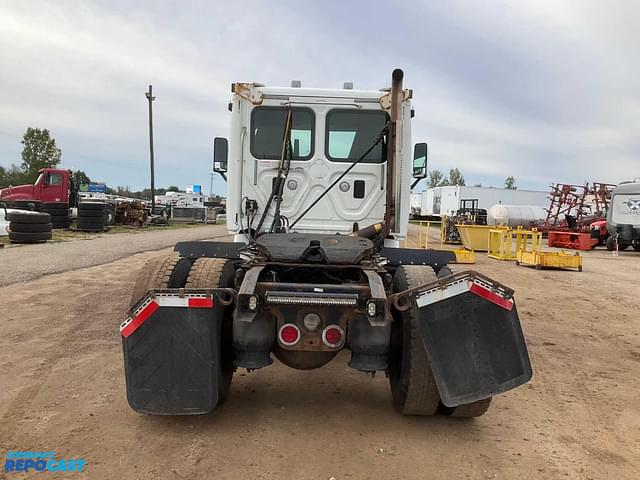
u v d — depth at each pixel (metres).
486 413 4.39
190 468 3.28
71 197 30.52
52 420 3.93
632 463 3.55
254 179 5.95
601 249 27.81
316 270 4.30
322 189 5.93
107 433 3.74
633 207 24.30
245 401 4.46
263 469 3.29
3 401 4.28
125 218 34.31
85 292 9.20
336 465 3.38
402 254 5.02
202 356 3.47
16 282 9.95
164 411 3.47
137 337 3.46
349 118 5.91
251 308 3.52
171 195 59.84
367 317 3.61
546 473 3.37
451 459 3.52
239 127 5.89
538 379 5.41
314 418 4.14
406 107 5.83
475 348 3.45
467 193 51.06
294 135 5.92
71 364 5.27
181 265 4.21
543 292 11.36
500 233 19.19
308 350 3.66
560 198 33.28
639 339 7.26
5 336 6.26
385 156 5.89
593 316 8.84
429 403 3.87
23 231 17.41
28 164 65.62
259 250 4.50
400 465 3.41
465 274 3.48
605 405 4.68
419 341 3.69
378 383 5.05
